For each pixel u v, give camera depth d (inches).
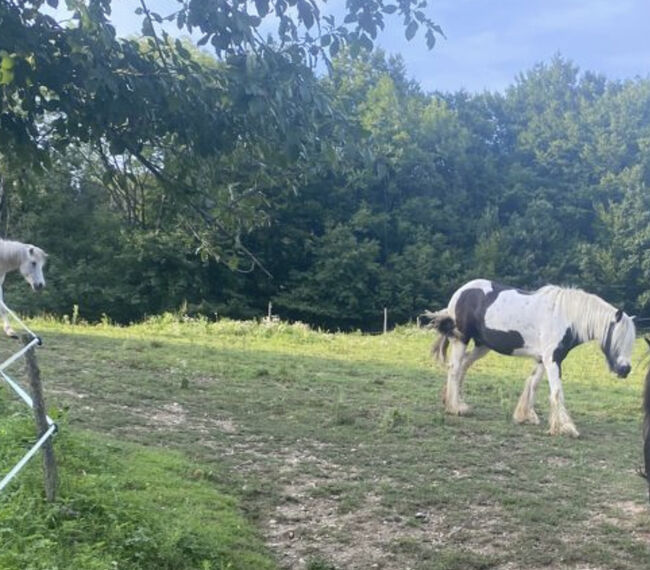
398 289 1722.4
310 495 277.6
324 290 1675.7
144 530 196.2
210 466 297.4
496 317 405.1
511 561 231.6
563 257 1841.8
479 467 323.9
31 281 524.7
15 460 219.1
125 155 176.4
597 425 423.8
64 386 401.1
